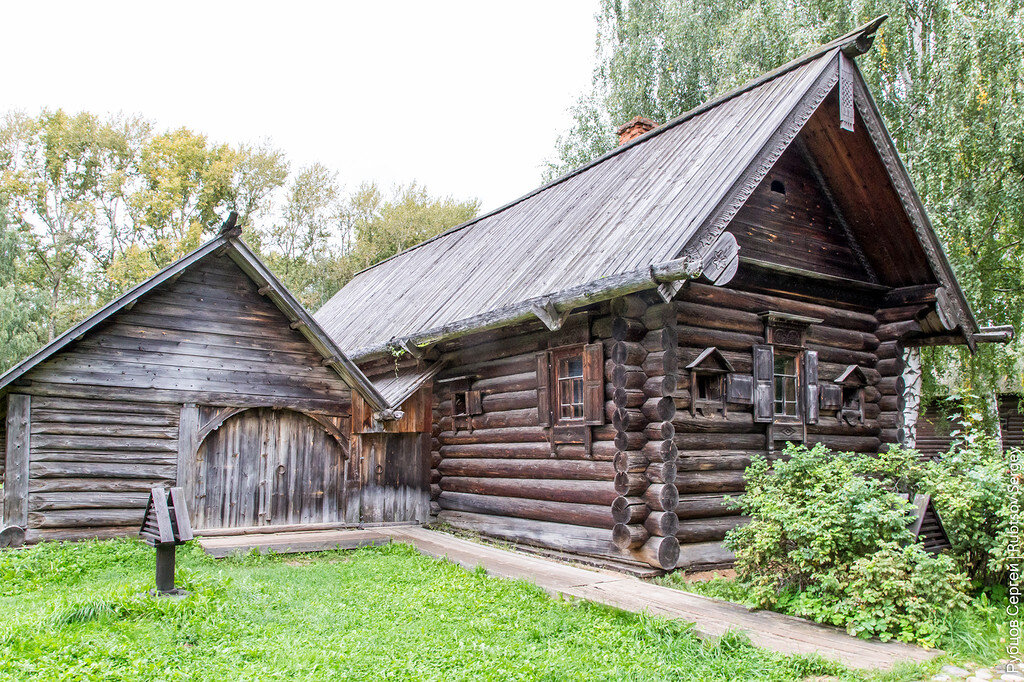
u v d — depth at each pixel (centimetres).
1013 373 1677
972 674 545
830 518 691
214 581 807
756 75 1853
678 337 961
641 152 1321
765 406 1025
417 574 908
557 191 1498
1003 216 1606
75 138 3712
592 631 665
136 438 1111
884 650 594
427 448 1379
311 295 3903
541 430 1106
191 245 3512
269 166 3872
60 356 1070
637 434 931
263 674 539
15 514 1025
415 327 1339
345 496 1271
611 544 966
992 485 757
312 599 777
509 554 1032
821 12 1862
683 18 2431
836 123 1064
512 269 1223
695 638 638
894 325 1216
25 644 565
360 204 4062
